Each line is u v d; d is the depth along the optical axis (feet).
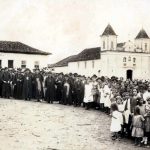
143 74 205.87
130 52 201.67
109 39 204.54
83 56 231.71
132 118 39.70
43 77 74.79
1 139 37.24
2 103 65.82
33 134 40.65
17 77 75.00
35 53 142.10
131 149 35.96
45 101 75.77
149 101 39.83
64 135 41.09
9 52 139.54
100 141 39.06
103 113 60.59
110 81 64.69
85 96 65.31
